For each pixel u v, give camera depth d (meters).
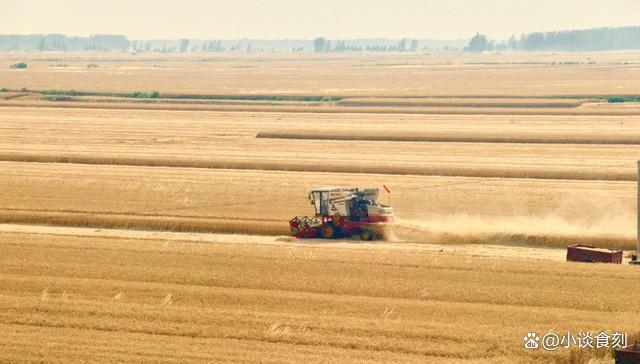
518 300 167.25
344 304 163.75
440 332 144.75
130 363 130.75
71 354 134.62
